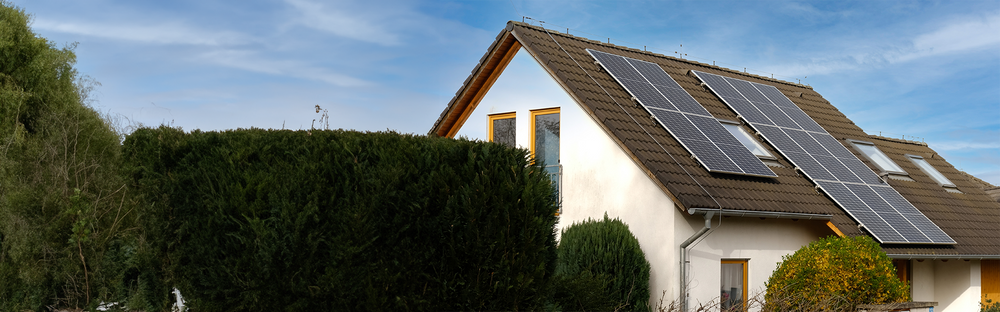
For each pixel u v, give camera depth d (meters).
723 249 13.38
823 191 14.74
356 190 8.16
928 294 17.27
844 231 13.75
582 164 14.55
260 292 8.12
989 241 16.38
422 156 8.48
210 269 8.37
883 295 11.95
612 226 12.70
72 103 22.20
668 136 14.27
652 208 13.15
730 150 14.45
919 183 18.22
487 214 8.43
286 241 8.07
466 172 8.49
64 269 10.72
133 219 10.77
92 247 10.72
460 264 8.27
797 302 11.96
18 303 10.89
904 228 14.51
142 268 9.78
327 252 8.11
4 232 11.42
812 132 17.81
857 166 16.89
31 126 21.39
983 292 17.03
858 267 11.96
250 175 8.27
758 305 13.69
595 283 11.25
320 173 8.18
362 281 8.06
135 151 9.28
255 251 8.11
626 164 13.70
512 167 8.76
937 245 14.98
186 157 8.77
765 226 14.20
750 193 13.38
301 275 8.08
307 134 8.45
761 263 14.02
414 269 8.21
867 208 14.72
